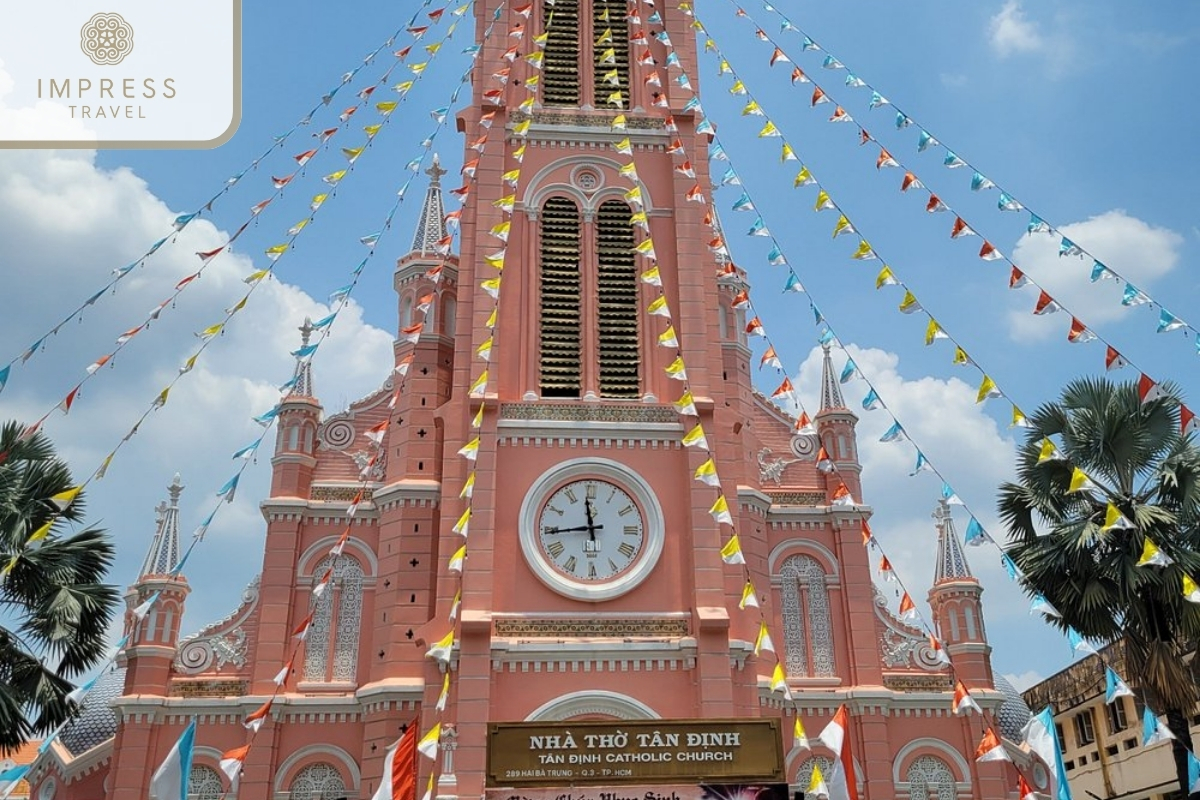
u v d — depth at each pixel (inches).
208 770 1359.5
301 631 1153.4
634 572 1191.6
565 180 1419.8
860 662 1486.2
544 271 1368.1
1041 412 1152.8
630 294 1370.6
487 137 1408.7
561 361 1323.8
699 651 1135.0
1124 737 1923.0
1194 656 1043.9
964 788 1439.5
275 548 1472.7
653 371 1322.6
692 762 912.9
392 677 1359.5
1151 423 1087.0
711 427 1269.7
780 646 1499.8
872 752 1428.4
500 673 1121.4
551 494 1225.4
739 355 1685.5
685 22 1567.4
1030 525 1135.6
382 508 1487.5
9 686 945.5
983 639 1531.7
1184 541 1039.6
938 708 1478.8
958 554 1594.5
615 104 1485.0
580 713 1112.2
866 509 1582.2
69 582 1019.3
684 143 1454.2
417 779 1147.3
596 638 1150.3
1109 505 892.0
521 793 890.7
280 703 1379.2
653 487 1239.5
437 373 1568.7
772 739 927.7
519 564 1187.9
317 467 1551.4
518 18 1531.7
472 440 1202.6
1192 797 976.9
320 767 1368.1
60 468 1069.1
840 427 1641.2
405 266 1638.8
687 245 1384.1
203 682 1407.5
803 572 1556.3
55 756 1531.7
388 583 1429.6
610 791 897.5
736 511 1246.3
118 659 1571.1
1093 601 1026.1
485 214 1369.3
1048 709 944.9
